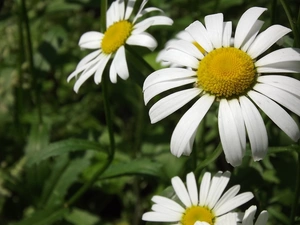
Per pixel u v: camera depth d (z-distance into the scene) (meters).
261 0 0.38
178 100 0.24
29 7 0.42
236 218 0.25
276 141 0.30
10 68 0.40
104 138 0.39
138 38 0.28
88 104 0.44
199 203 0.26
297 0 0.36
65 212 0.33
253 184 0.29
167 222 0.28
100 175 0.32
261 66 0.24
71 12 0.45
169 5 0.40
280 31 0.25
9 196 0.39
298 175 0.27
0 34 0.43
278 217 0.30
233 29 0.34
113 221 0.41
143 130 0.39
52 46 0.40
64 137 0.41
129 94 0.42
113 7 0.30
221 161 0.36
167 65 0.33
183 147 0.24
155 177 0.32
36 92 0.38
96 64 0.29
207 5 0.38
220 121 0.23
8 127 0.41
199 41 0.26
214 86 0.24
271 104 0.23
